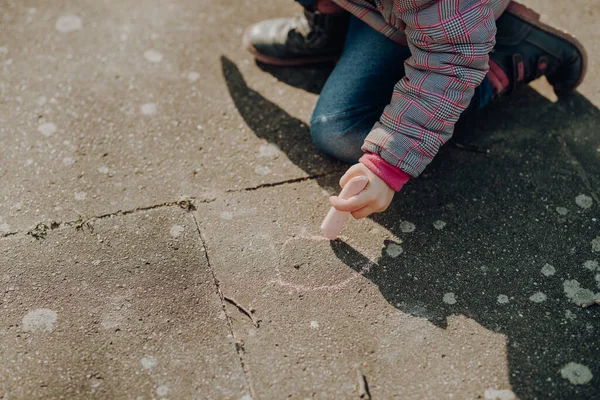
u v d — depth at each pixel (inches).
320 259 64.5
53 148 73.7
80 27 87.6
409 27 60.5
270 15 91.2
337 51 83.8
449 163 73.5
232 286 62.3
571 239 66.5
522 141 75.9
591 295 61.9
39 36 86.0
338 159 73.7
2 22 87.4
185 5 91.4
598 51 85.5
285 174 72.3
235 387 55.6
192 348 58.0
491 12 59.0
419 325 59.7
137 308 60.7
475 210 69.0
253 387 55.6
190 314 60.4
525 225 67.7
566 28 88.0
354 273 63.4
